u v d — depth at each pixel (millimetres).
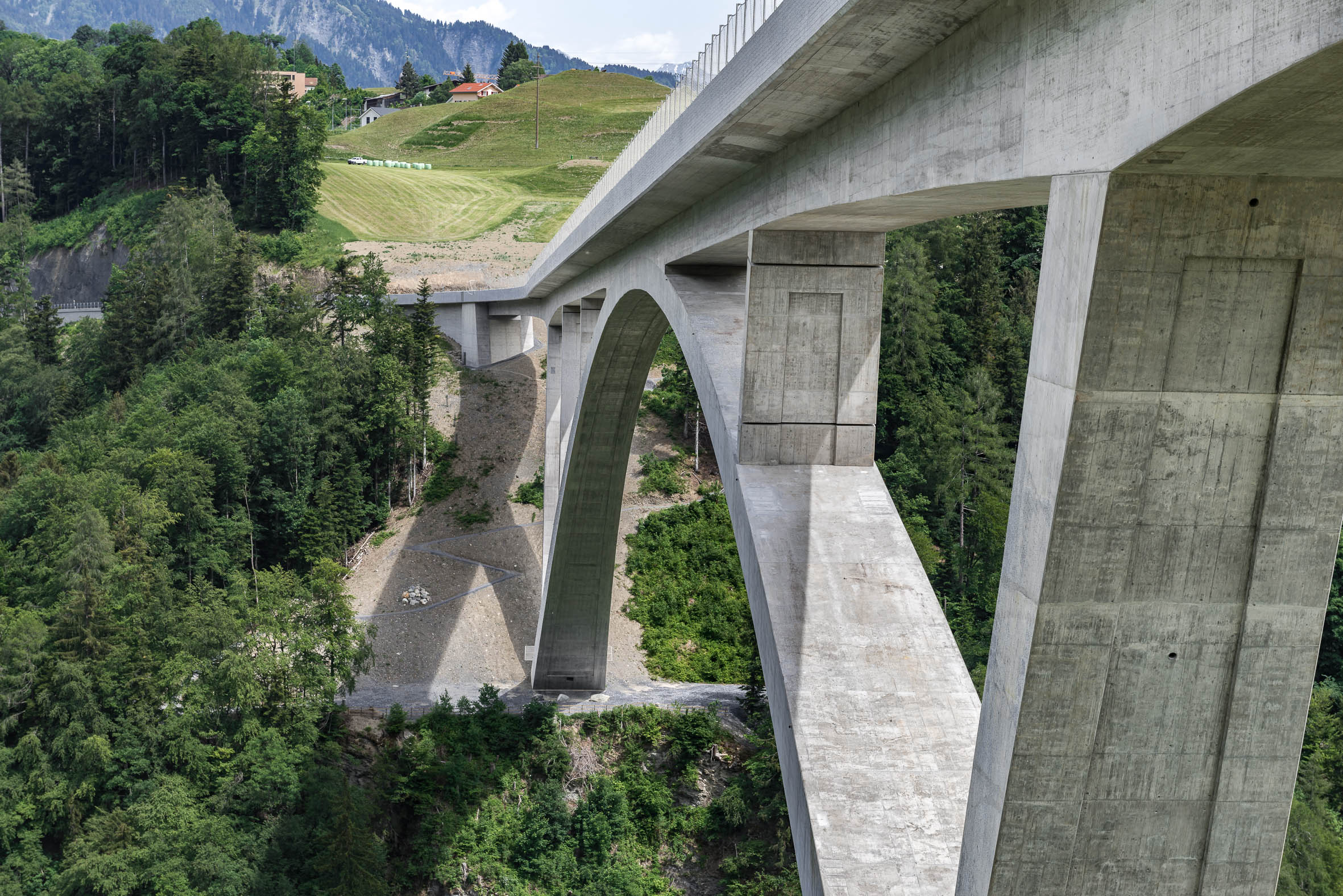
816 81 11398
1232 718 7895
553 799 40531
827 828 11297
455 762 40812
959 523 56438
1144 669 7773
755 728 43562
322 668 40656
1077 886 8250
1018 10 8328
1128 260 6961
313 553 56031
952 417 57531
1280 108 5738
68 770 38250
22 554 50031
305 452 59656
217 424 57156
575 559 42719
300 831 35781
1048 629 7629
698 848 40312
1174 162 6605
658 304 22578
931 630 13133
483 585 54344
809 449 15328
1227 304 7078
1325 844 35000
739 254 20141
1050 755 7934
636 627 52312
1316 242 6965
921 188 10438
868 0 8883
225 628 39750
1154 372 7164
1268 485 7410
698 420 64312
